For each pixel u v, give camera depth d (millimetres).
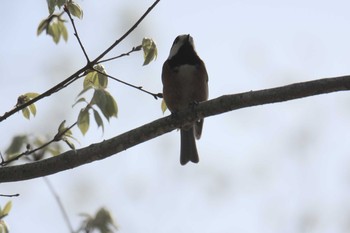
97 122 8414
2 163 8828
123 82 8844
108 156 9219
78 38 8406
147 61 8938
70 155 9164
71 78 8562
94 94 8453
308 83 8484
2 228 9219
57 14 10266
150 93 8953
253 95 8836
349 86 8305
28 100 9266
